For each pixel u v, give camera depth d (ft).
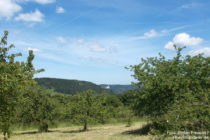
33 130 93.25
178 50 60.03
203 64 39.11
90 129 93.45
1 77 22.77
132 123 110.11
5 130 26.61
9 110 25.86
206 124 16.52
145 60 66.95
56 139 65.05
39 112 87.56
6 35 26.32
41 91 88.58
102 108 95.96
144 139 55.47
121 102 163.43
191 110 16.66
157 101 56.49
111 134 70.69
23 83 25.30
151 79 58.80
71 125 113.80
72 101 96.84
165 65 60.49
